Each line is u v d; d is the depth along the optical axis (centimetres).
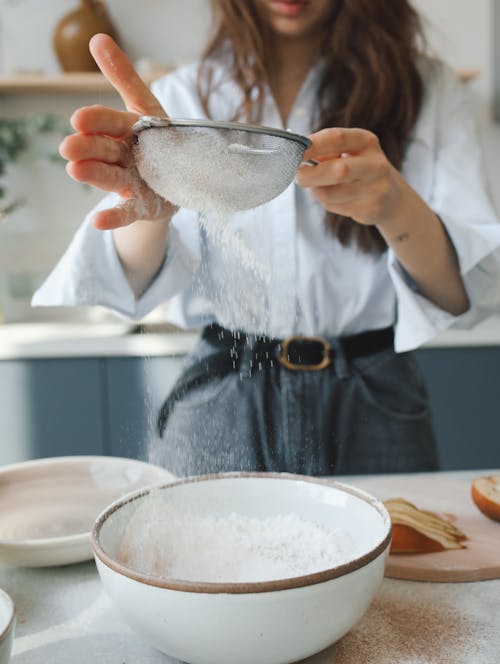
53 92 222
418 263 94
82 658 51
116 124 60
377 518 57
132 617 48
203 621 45
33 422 186
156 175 59
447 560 64
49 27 221
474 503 77
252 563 56
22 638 54
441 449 190
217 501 65
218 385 109
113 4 220
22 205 226
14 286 227
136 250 97
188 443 108
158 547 57
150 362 183
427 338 101
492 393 189
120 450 186
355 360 109
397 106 109
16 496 76
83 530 71
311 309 110
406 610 58
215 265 108
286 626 45
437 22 221
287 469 105
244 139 57
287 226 108
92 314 227
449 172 114
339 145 68
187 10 221
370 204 76
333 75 110
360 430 108
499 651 52
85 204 228
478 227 98
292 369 108
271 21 106
